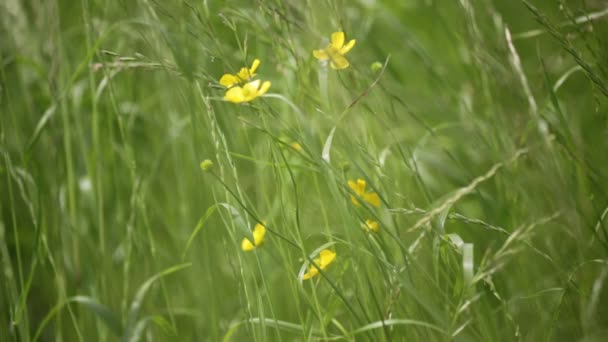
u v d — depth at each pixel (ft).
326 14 4.11
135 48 4.25
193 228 4.33
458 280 3.81
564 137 3.99
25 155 4.18
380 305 3.93
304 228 4.24
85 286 4.35
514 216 4.11
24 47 4.47
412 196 4.35
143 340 4.33
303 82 3.99
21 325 4.12
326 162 3.73
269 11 3.90
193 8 3.84
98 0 4.33
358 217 3.81
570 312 3.98
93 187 4.38
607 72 3.94
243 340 4.15
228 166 3.90
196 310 4.30
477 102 4.40
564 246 4.10
